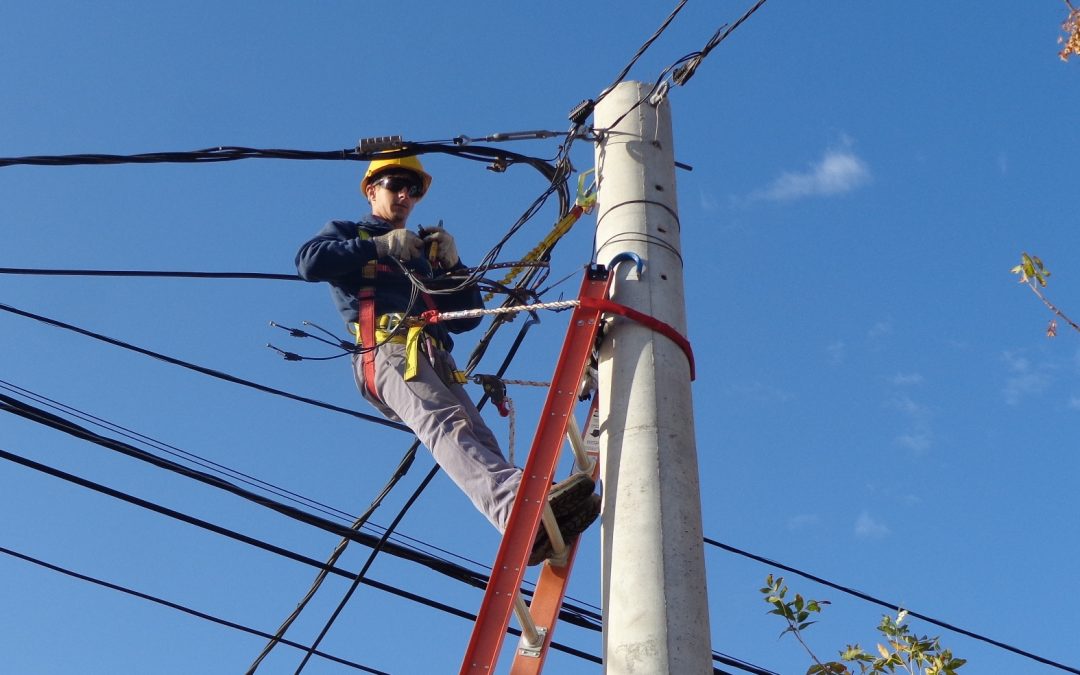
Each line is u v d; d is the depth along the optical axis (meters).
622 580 4.96
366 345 6.64
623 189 6.15
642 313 5.69
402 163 7.50
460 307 7.17
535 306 5.95
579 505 5.64
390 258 6.87
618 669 4.77
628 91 6.52
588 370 6.18
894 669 6.81
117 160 7.55
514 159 7.34
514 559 5.23
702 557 5.08
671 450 5.29
